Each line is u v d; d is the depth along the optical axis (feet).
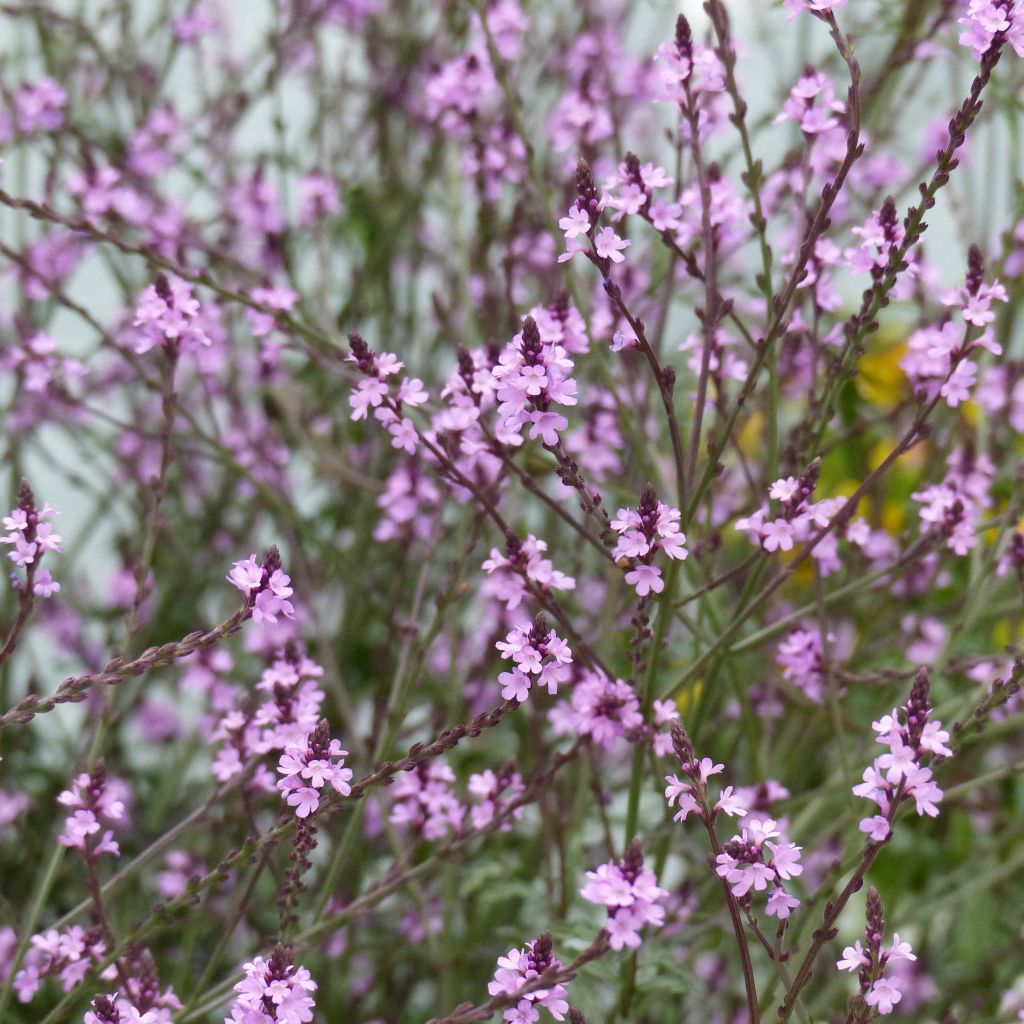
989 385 1.91
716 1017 1.95
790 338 1.84
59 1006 1.57
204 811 1.62
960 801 1.91
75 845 1.55
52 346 1.83
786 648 1.69
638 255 2.00
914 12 1.84
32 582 1.51
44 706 1.49
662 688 1.88
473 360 1.61
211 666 1.74
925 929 2.02
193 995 1.61
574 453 1.81
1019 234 1.90
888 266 1.58
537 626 1.48
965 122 1.52
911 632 1.82
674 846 1.86
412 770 1.64
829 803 1.95
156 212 2.03
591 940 1.63
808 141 1.69
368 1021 2.00
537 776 1.62
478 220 1.99
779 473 1.76
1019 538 1.67
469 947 1.92
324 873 1.88
